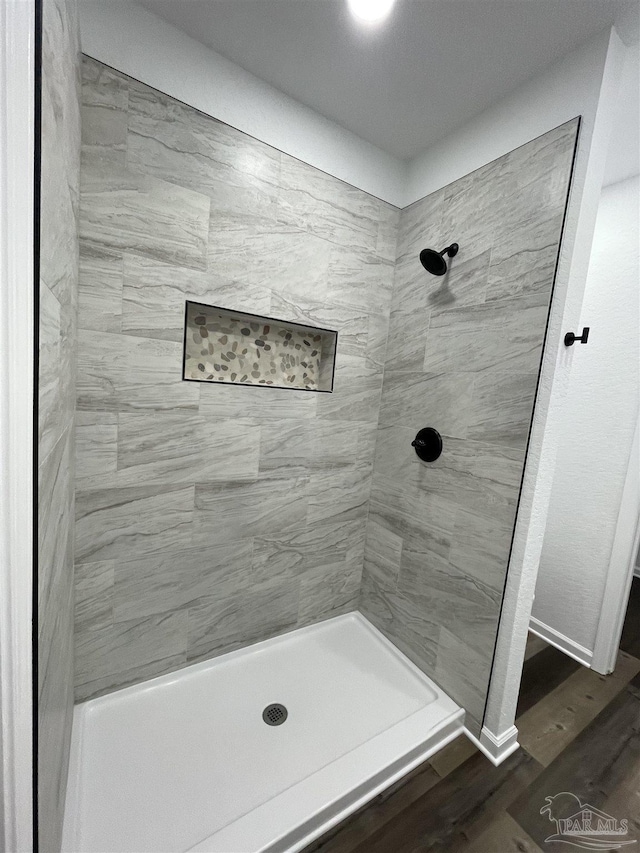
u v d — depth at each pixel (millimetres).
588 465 1822
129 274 1157
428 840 1026
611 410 1743
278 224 1405
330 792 1071
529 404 1177
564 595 1919
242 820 988
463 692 1392
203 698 1396
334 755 1217
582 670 1767
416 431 1617
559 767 1258
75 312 1020
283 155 1377
